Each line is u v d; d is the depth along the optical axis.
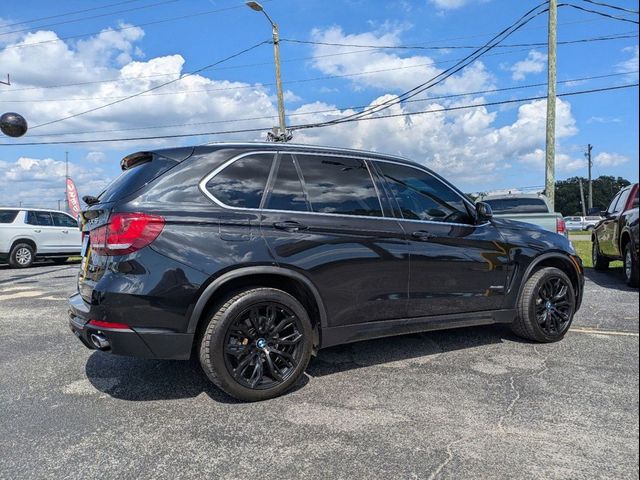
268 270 3.35
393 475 2.44
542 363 4.11
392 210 3.99
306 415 3.14
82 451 2.71
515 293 4.57
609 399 3.34
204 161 3.41
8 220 13.20
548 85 14.23
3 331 5.44
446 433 2.88
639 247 7.44
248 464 2.56
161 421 3.08
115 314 3.05
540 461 2.55
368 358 4.29
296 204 3.58
